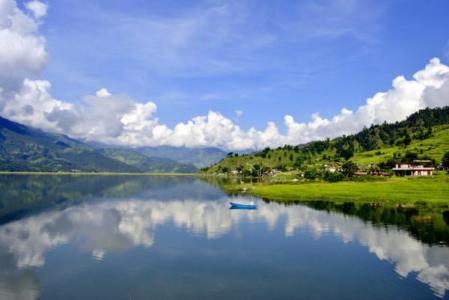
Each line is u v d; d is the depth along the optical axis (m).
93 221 99.38
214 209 123.38
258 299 45.09
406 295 46.09
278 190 179.00
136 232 83.62
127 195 184.88
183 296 46.12
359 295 46.16
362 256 62.56
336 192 156.62
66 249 68.19
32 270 56.03
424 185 164.88
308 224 90.69
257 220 98.31
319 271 55.09
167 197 172.00
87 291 47.72
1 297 45.72
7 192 199.62
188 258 62.19
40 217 106.38
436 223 89.06
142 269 56.34
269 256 63.03
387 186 168.00
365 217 98.94
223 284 50.00
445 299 44.84
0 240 75.44
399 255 63.12
